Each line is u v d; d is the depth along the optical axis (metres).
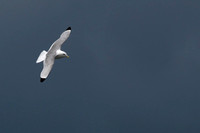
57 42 26.05
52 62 26.03
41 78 25.70
